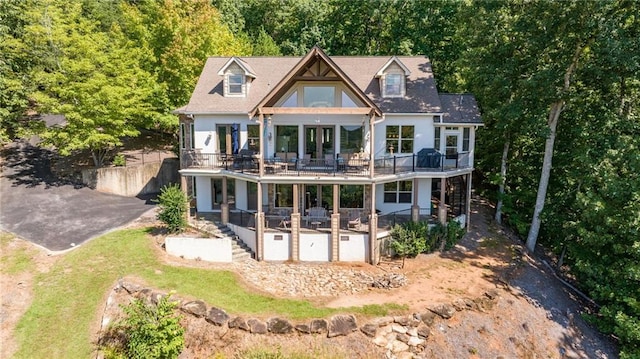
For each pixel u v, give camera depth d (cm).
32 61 2805
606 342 1580
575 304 1766
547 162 2117
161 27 2906
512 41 2062
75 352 1316
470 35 2334
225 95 2147
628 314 1551
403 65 2095
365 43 3803
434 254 1938
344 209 2120
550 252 2286
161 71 2953
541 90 1955
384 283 1606
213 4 4475
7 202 2241
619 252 1603
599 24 1747
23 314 1437
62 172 2675
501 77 2020
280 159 2012
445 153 2219
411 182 2188
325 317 1337
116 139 2598
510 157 2681
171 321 1230
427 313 1394
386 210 2203
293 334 1300
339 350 1279
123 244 1823
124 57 2703
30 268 1647
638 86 1923
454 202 2606
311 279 1655
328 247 1833
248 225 1955
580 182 2002
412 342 1316
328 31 4000
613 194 1609
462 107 2234
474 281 1684
